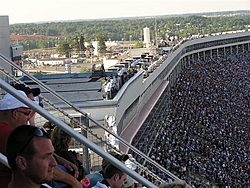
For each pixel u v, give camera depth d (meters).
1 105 5.50
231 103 76.38
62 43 142.38
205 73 97.19
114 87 30.31
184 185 6.29
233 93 84.00
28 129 4.23
